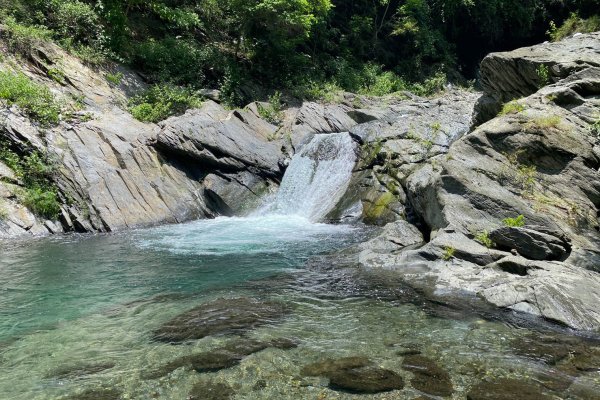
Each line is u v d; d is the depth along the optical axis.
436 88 32.78
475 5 36.56
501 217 9.34
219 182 16.22
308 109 20.88
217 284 8.56
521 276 7.60
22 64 16.94
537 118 10.73
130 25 23.58
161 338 6.19
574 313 6.41
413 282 8.13
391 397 4.64
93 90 18.17
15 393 4.86
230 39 27.92
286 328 6.44
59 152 14.30
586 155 10.06
